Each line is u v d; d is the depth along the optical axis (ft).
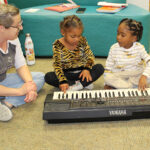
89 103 4.48
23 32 7.94
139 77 5.46
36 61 8.23
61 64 5.59
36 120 4.90
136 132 4.37
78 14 7.43
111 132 4.41
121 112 4.29
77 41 5.05
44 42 8.05
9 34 4.40
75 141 4.22
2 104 4.64
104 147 4.03
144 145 4.03
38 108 5.35
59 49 5.44
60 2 9.37
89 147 4.05
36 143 4.22
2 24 4.16
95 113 4.31
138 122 4.65
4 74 5.29
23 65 5.49
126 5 8.03
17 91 4.79
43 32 7.86
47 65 7.82
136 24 4.78
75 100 4.57
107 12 7.39
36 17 7.62
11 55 5.05
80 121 4.67
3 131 4.59
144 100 4.49
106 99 4.55
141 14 7.15
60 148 4.07
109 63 5.54
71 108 4.37
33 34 7.93
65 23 4.88
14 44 5.12
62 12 7.76
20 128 4.66
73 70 5.76
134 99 4.52
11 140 4.33
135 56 5.31
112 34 7.56
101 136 4.32
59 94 4.81
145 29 7.31
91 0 8.80
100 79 6.68
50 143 4.20
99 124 4.65
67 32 4.87
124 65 5.42
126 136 4.28
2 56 4.79
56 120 4.58
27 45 7.54
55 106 4.43
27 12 7.83
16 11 4.24
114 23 7.34
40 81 5.78
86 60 5.72
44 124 4.75
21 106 5.46
